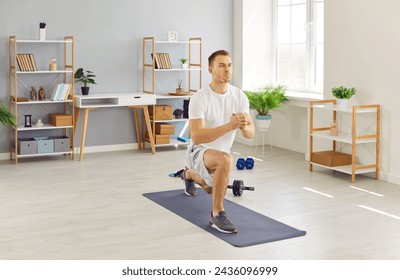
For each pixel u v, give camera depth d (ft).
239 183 17.29
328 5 20.99
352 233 13.91
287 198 17.16
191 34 26.32
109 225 14.60
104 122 25.08
